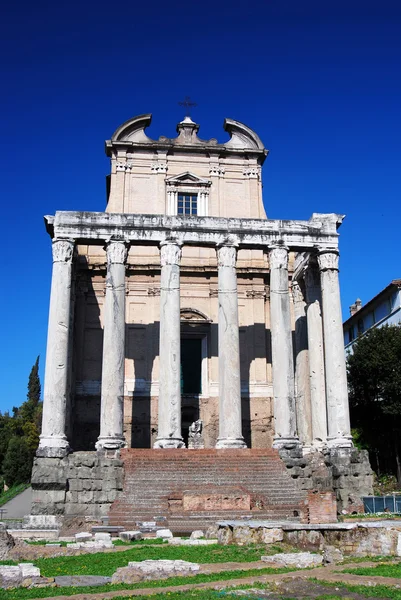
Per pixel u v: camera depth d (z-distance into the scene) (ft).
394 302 164.55
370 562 52.24
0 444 284.61
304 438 129.70
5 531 63.52
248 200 151.74
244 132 155.43
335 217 125.39
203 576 47.52
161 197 148.15
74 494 98.89
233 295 118.11
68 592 42.78
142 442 134.72
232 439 110.52
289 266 149.28
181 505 90.63
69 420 120.98
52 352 109.60
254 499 92.32
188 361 142.82
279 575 46.70
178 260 118.11
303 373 134.92
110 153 151.12
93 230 117.29
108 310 113.70
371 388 143.95
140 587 43.93
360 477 107.24
